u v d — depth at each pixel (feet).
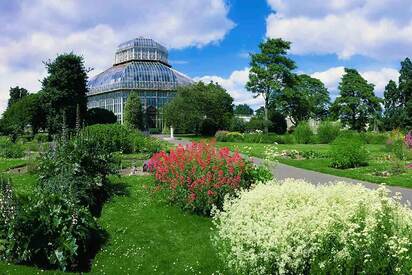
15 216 29.43
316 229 21.01
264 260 21.20
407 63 255.29
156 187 47.44
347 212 21.84
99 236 35.14
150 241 34.47
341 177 65.00
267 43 215.10
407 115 217.56
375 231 20.92
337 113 241.55
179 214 40.60
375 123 233.76
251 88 218.59
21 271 27.14
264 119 214.28
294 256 20.13
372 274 19.53
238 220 23.44
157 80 292.40
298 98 225.56
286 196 25.18
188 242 34.01
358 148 75.97
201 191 39.75
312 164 79.87
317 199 24.20
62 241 29.22
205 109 215.51
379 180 60.23
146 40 316.81
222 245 27.07
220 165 40.57
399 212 22.52
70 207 32.09
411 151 90.07
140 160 82.79
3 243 29.14
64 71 170.50
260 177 41.14
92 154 46.83
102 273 29.22
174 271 29.14
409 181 58.65
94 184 43.19
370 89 233.96
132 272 29.37
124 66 304.09
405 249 18.99
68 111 168.04
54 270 28.45
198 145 46.26
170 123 220.84
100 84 301.84
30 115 181.88
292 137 157.79
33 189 44.06
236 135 173.47
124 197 47.16
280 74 216.74
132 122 262.06
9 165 76.33
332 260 20.47
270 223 22.06
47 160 44.60
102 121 210.38
